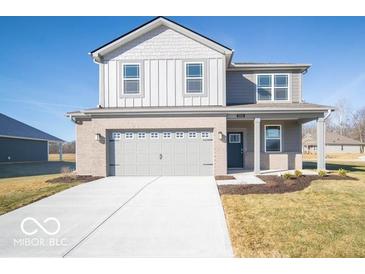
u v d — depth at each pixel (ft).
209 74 40.34
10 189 30.37
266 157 45.78
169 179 36.09
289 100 46.09
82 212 21.03
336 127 225.15
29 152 88.89
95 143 39.06
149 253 13.89
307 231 16.26
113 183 33.42
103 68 40.88
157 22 40.16
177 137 39.34
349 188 28.19
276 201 23.32
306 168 50.49
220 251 14.01
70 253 13.99
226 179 35.24
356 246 14.20
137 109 38.34
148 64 40.70
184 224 18.07
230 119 40.63
